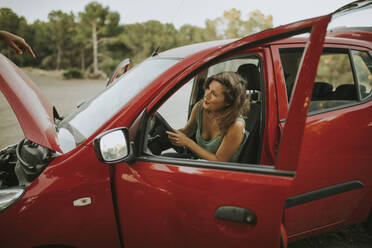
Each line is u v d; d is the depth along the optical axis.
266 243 1.16
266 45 1.71
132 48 45.31
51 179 1.34
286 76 1.84
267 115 1.65
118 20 45.41
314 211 1.85
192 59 1.59
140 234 1.38
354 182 1.95
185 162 1.33
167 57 1.82
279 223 1.12
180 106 2.49
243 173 1.20
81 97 13.69
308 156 1.75
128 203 1.37
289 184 1.08
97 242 1.40
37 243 1.32
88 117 1.66
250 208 1.16
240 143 1.65
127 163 1.38
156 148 2.06
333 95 2.12
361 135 1.91
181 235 1.30
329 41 2.04
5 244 1.31
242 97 1.57
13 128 6.43
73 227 1.34
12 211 1.30
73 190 1.33
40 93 1.72
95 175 1.37
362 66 2.11
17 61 42.53
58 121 1.88
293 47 1.77
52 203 1.32
